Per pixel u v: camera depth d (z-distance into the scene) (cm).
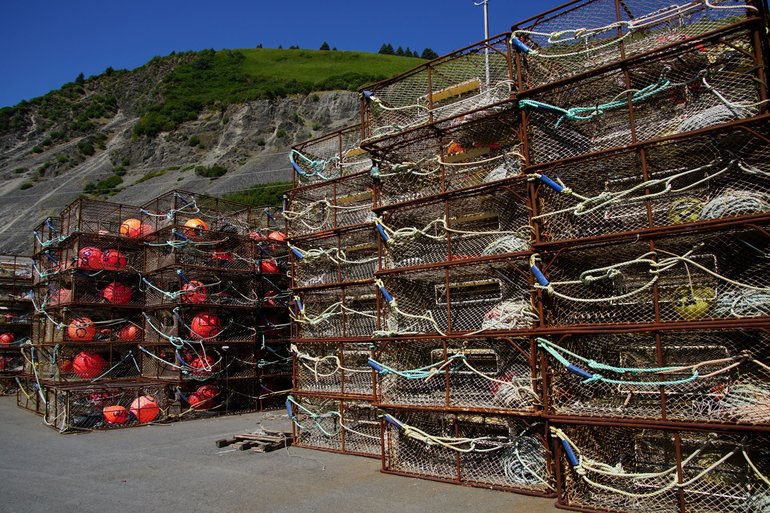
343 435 908
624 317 648
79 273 1348
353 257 1012
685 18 629
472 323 777
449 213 794
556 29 696
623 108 674
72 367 1329
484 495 659
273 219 1778
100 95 9456
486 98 773
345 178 959
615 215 645
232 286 1448
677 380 581
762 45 571
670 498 595
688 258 582
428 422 799
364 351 944
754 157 574
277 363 1536
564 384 656
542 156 690
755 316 536
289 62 11344
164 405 1284
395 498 655
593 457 650
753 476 572
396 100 915
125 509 641
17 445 1033
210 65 10156
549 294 657
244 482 745
